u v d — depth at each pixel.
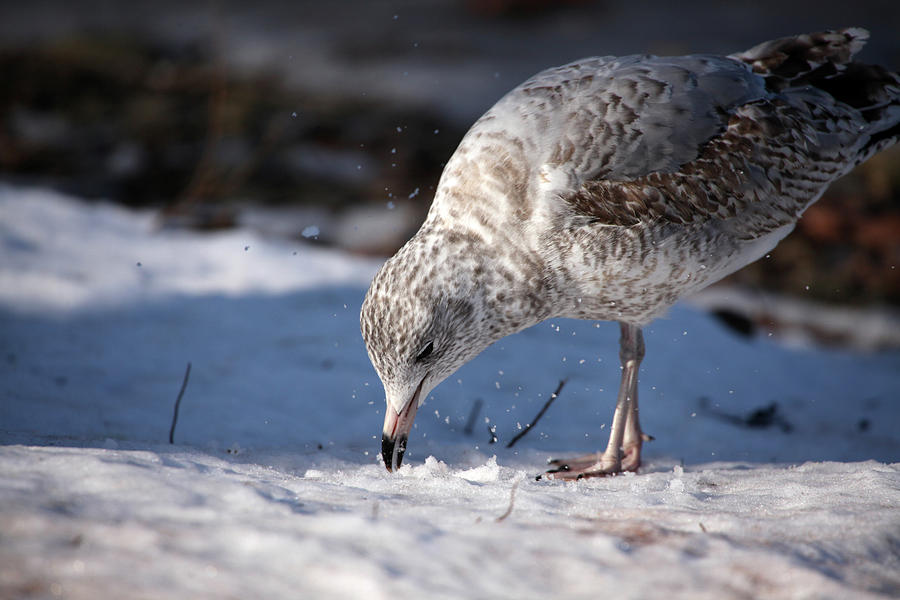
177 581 4.12
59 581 4.02
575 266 8.75
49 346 11.27
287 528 4.83
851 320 20.80
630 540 5.12
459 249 8.61
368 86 33.88
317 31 43.97
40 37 35.38
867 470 7.96
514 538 5.00
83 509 4.91
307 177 24.80
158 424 9.08
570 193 8.54
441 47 41.09
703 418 11.52
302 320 13.31
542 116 8.77
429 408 10.83
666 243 8.84
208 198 21.64
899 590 4.76
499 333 9.02
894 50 38.75
